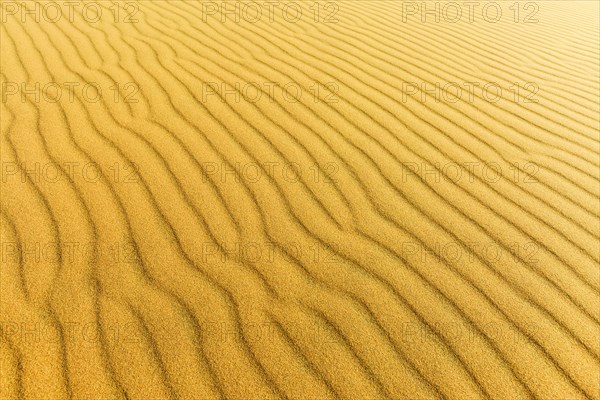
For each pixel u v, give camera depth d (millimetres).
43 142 3070
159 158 3008
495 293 2279
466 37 5941
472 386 1910
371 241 2520
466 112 3906
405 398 1856
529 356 2025
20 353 1882
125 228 2477
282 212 2668
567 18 7434
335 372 1922
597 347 2078
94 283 2182
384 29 5898
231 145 3193
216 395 1816
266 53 4793
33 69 4027
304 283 2268
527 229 2666
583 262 2473
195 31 5238
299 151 3191
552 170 3215
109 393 1787
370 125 3570
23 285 2139
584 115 4059
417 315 2158
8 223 2441
